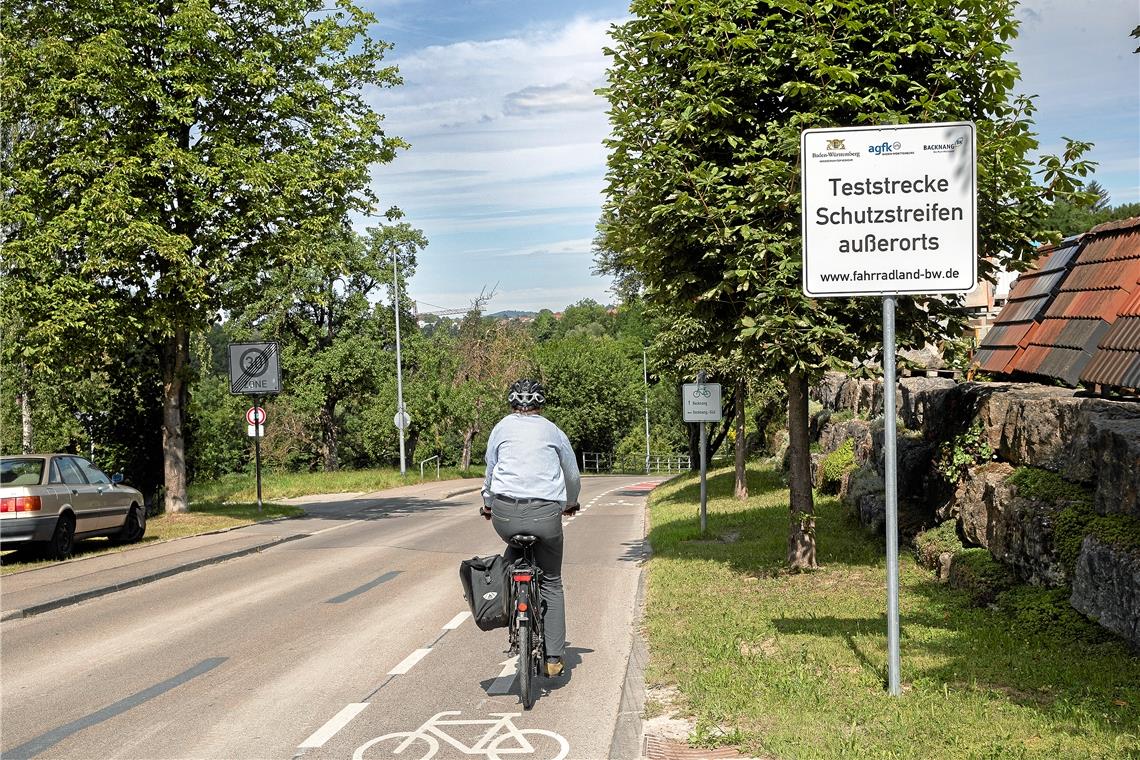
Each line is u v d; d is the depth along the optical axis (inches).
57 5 833.5
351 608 422.0
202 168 816.9
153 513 1159.0
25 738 240.2
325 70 927.7
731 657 285.7
